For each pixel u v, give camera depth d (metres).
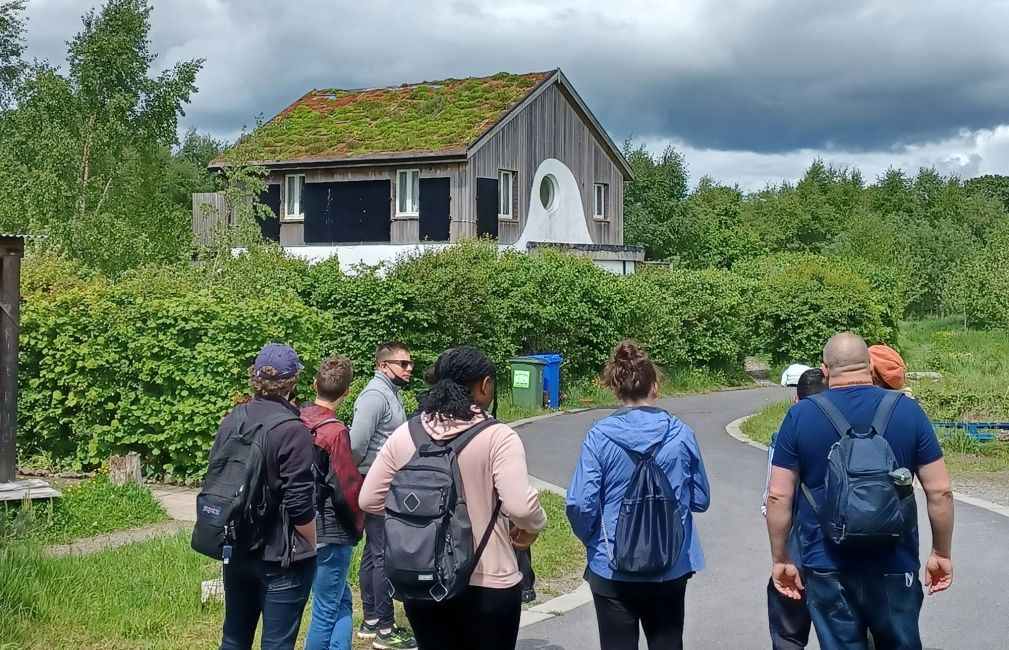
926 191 107.44
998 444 16.41
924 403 17.72
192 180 60.94
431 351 20.84
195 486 13.58
